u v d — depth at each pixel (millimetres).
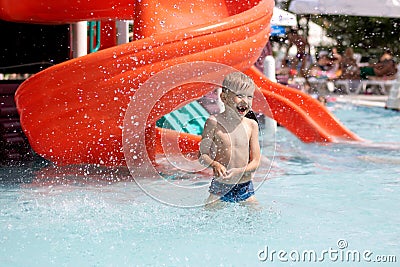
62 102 5773
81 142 5988
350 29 21578
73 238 3701
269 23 6125
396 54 22266
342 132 8781
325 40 21125
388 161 6766
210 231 3836
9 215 4297
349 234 3801
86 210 4418
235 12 6812
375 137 9141
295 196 4918
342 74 17641
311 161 6789
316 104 8953
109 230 3867
